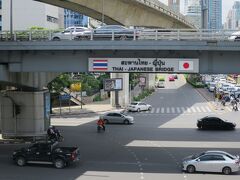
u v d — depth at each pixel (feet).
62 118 284.61
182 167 140.26
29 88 202.18
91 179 128.77
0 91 209.05
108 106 349.61
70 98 333.21
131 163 151.33
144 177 131.44
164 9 304.91
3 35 170.50
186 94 462.60
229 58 152.35
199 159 137.59
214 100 393.50
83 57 158.30
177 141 195.52
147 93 446.60
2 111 206.49
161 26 322.75
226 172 136.26
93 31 160.97
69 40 153.38
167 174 135.44
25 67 161.79
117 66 156.35
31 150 147.54
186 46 148.25
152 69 155.02
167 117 289.74
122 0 266.36
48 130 197.88
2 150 177.58
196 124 249.34
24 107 205.16
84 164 150.10
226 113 310.45
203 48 147.84
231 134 215.51
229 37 156.15
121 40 150.92
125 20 278.87
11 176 132.57
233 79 628.69
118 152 171.01
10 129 205.77
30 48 155.43
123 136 210.59
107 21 287.48
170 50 151.33
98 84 409.69
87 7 256.11
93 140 199.62
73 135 214.07
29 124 204.85
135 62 155.33
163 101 396.98
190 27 386.52
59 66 159.74
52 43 154.20
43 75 210.38
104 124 237.04
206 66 153.48
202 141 195.31
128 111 322.14
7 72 167.02
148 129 234.17
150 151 172.96
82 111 317.63
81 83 355.97
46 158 146.00
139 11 287.48
